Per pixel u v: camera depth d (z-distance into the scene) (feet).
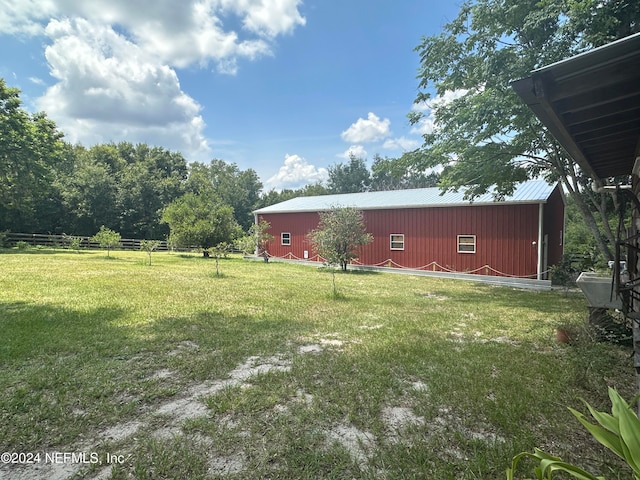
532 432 8.00
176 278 34.50
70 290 25.90
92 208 98.43
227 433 7.77
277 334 15.80
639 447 3.54
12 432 7.69
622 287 9.69
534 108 6.68
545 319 20.04
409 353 13.42
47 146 69.46
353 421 8.40
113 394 9.68
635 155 11.29
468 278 40.34
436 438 7.69
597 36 19.08
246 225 142.10
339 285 32.91
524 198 38.60
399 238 48.93
